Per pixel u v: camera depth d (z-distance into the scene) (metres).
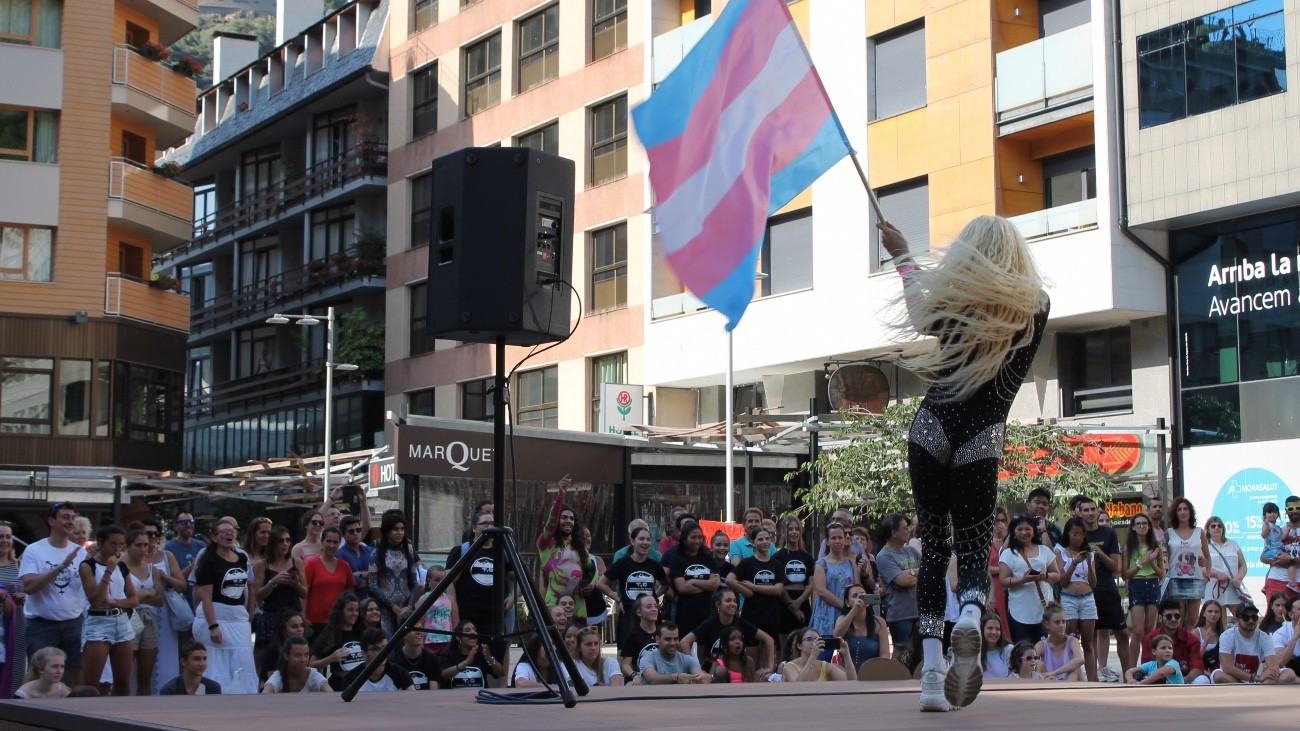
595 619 11.24
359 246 39.34
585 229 32.16
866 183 4.36
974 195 23.39
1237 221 21.12
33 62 30.89
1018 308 3.76
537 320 4.99
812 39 26.55
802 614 11.42
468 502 20.59
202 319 47.22
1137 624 12.72
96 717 3.53
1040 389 23.47
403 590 10.51
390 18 38.94
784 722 3.41
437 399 36.19
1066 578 11.69
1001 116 23.19
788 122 6.24
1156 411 22.03
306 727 3.28
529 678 9.60
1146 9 21.47
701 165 6.39
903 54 25.03
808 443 23.11
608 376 31.64
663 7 30.22
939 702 3.76
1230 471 20.97
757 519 12.68
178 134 34.75
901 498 19.72
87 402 31.14
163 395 33.38
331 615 9.38
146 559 9.77
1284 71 19.84
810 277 26.72
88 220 31.30
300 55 44.84
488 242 4.95
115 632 9.20
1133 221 21.55
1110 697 4.37
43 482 30.31
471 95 36.12
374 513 26.16
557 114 33.03
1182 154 21.00
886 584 11.25
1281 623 12.05
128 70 32.03
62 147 31.06
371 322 39.38
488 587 10.09
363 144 39.06
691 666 10.06
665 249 6.45
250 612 9.87
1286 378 20.36
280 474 29.00
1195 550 12.82
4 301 30.47
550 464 20.48
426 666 9.48
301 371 41.03
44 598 9.23
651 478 22.20
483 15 35.53
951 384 3.81
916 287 3.83
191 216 34.47
